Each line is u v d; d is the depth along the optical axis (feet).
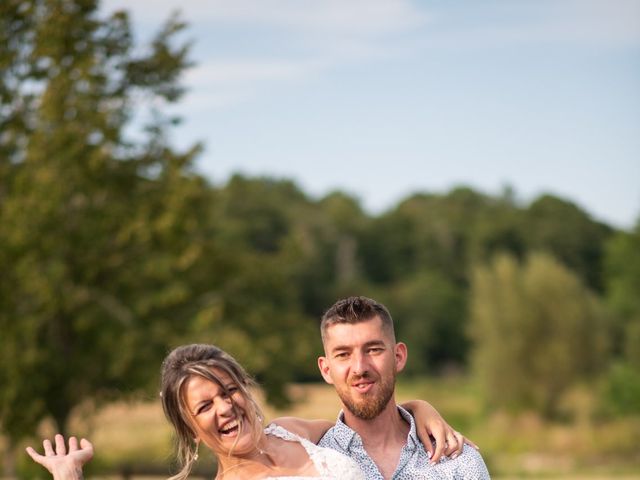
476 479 13.56
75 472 12.42
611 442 120.88
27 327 42.14
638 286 163.43
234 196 249.96
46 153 41.91
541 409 136.36
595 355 140.36
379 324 13.35
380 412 13.48
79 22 42.78
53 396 44.14
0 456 49.78
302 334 51.31
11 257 41.91
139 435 73.87
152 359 43.98
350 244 252.42
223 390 12.39
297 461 12.83
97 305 44.11
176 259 44.60
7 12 42.68
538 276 146.72
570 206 250.16
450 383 210.59
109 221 42.96
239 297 50.83
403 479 13.46
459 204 284.82
